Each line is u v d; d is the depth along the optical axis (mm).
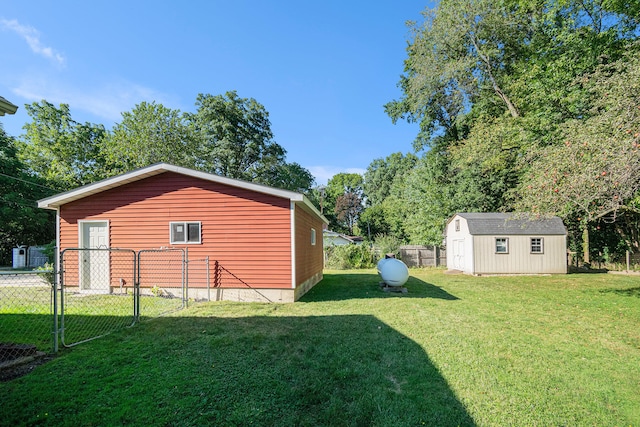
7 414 2613
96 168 25500
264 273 7773
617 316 6289
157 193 8258
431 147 23516
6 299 7566
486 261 14383
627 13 13078
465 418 2721
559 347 4480
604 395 3143
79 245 8477
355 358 3977
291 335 4836
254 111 30953
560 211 7859
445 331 5152
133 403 2824
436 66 18828
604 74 8742
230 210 7965
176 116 24188
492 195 19172
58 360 3756
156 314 6172
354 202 50656
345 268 18125
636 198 9758
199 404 2842
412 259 18594
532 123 14406
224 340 4555
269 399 2971
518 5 16562
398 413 2777
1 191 20172
